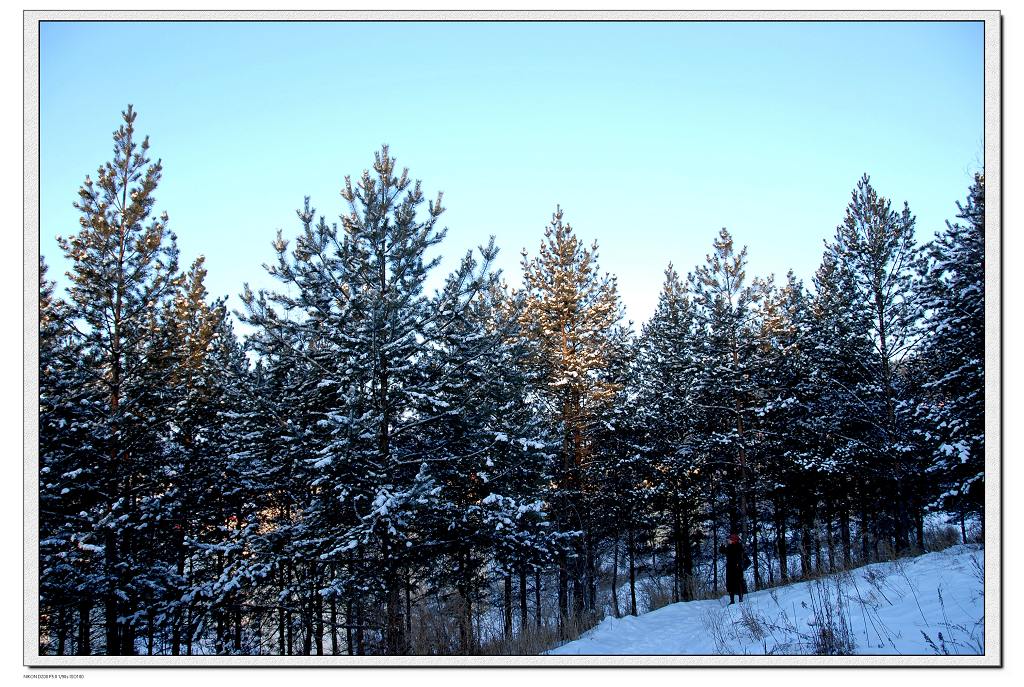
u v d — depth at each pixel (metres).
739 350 24.08
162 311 15.68
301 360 13.96
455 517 13.98
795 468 23.55
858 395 21.25
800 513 26.09
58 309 13.67
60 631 14.35
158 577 14.59
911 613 8.30
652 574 29.19
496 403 15.38
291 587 13.28
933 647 6.54
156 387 14.66
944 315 15.45
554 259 23.19
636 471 22.55
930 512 19.95
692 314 26.77
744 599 16.05
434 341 14.10
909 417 19.41
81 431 12.91
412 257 13.94
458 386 13.91
